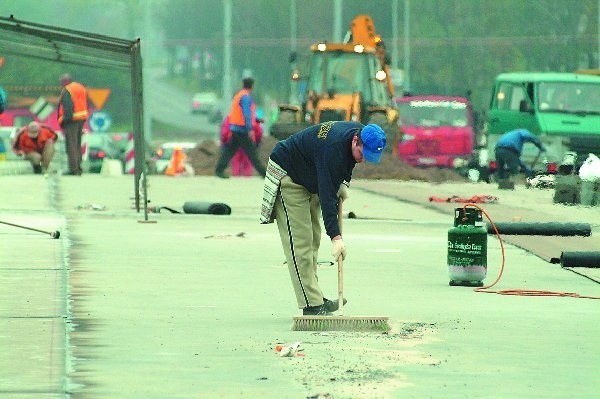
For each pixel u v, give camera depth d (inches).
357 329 1228.5
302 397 944.9
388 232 2268.7
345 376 1018.7
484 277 1587.1
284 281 1599.4
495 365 1073.5
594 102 4249.5
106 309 1339.8
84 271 1638.8
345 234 2226.9
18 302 1365.7
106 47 2313.0
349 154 1247.5
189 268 1704.0
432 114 5398.6
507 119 4313.5
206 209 2504.9
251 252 1905.8
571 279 1674.5
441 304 1427.2
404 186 3437.5
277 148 1284.4
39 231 1993.1
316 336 1198.9
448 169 5255.9
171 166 4500.5
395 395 956.0
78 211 2524.6
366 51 4699.8
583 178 2881.4
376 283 1608.0
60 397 935.0
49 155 3991.1
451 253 1590.8
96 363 1057.5
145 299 1419.8
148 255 1834.4
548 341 1190.3
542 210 2723.9
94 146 5812.0
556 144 4158.5
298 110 4655.5
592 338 1210.6
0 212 2453.2
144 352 1107.9
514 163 3932.1
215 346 1139.9
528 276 1701.5
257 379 1003.9
